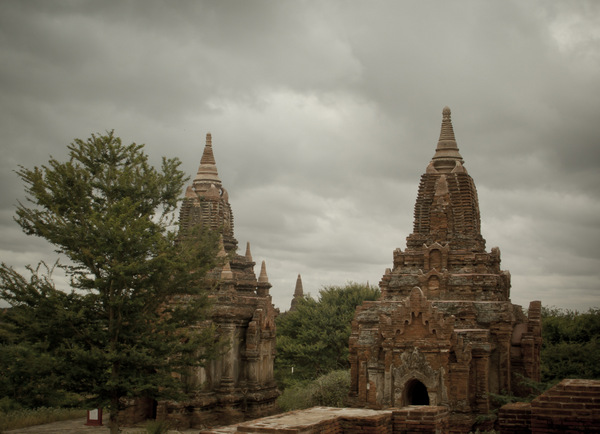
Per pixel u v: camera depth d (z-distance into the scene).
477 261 64.50
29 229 45.34
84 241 45.34
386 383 56.81
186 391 50.59
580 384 21.86
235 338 70.25
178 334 49.72
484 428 54.28
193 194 81.25
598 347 66.69
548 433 21.69
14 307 43.97
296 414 24.98
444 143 72.25
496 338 59.34
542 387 48.41
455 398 54.53
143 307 47.41
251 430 21.45
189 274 48.16
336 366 95.75
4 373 43.16
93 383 45.09
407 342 56.44
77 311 44.62
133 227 45.44
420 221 69.88
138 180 48.50
